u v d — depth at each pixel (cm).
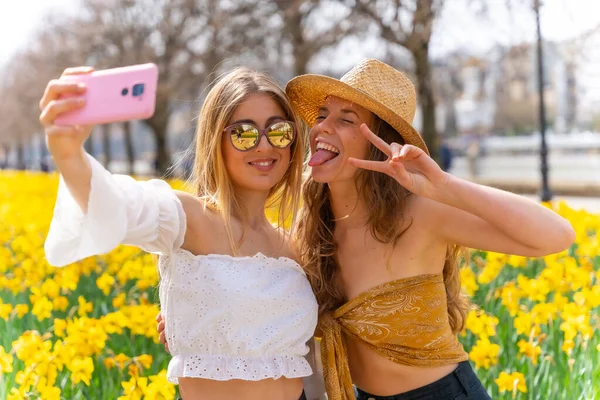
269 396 279
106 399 421
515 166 2819
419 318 290
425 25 1352
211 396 276
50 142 224
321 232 312
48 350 396
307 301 290
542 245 266
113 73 220
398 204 294
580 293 467
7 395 379
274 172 297
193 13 2373
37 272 629
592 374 404
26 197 1794
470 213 284
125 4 2562
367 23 1622
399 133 310
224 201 287
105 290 568
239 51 2148
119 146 7644
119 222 240
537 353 420
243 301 273
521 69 2369
